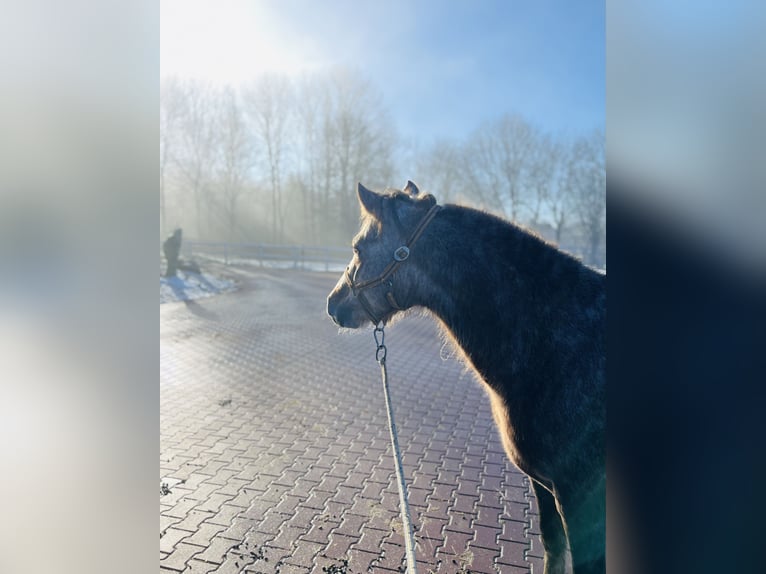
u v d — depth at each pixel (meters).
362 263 2.02
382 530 2.66
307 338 7.53
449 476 3.26
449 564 2.37
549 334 1.73
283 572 2.32
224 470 3.34
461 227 1.93
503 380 1.82
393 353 6.71
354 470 3.35
